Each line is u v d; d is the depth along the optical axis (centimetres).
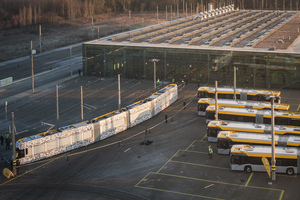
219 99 11338
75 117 11144
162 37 16512
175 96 12562
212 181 7494
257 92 11969
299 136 8619
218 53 14012
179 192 7100
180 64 14538
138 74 15088
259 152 7812
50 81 15000
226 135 8725
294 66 13312
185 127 10362
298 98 12525
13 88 14200
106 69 15425
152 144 9319
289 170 7731
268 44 14788
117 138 9775
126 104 12175
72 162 8481
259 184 7350
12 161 7975
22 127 10512
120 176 7781
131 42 15525
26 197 7069
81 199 6950
